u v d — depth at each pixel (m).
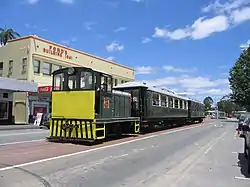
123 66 51.75
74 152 13.59
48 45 36.72
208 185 8.34
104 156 12.75
